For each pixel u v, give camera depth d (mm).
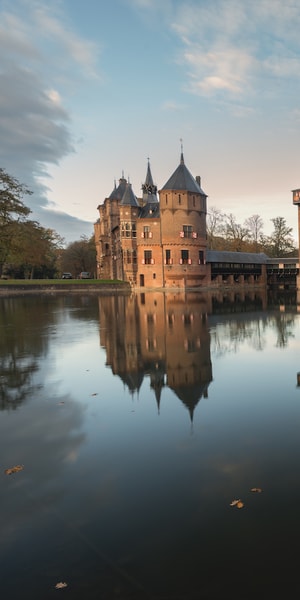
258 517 3000
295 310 20609
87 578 2451
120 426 4973
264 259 62000
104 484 3588
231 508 3137
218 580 2387
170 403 5805
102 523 3014
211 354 9242
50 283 50625
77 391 6496
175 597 2266
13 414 5477
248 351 9523
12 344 11133
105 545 2754
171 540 2777
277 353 9242
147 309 22312
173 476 3688
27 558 2654
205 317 17438
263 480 3562
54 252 90938
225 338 11492
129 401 5934
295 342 10703
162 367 8023
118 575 2463
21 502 3334
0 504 3309
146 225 50969
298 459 3967
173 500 3285
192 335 12133
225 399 5922
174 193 48938
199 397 6039
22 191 43781
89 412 5500
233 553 2621
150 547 2711
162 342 10977
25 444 4500
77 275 96438
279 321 15602
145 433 4734
